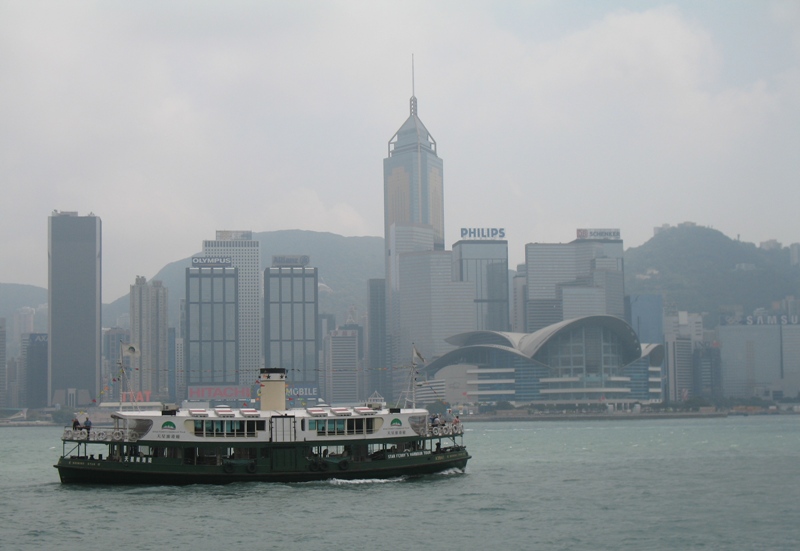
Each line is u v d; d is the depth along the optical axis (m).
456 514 96.56
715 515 98.44
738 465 156.25
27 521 92.75
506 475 138.00
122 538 85.38
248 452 109.38
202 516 93.50
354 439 111.06
